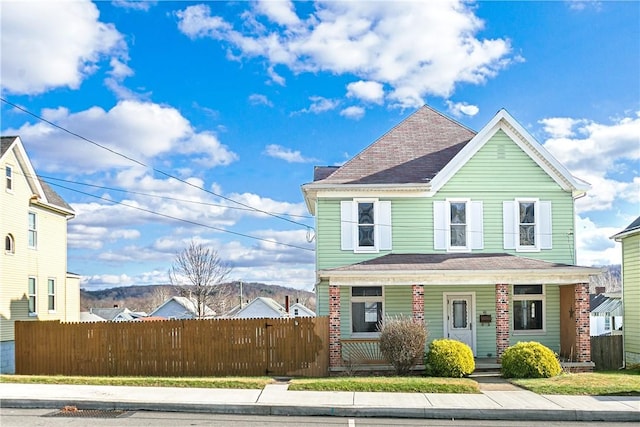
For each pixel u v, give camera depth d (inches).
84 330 874.8
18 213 1133.7
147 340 859.4
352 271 856.9
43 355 878.4
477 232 969.5
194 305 2404.0
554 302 954.7
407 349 776.3
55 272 1291.8
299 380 689.0
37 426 482.0
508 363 754.8
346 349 916.0
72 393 605.9
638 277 1015.0
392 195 970.1
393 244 965.8
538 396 607.8
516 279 862.5
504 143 981.8
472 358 775.7
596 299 2011.6
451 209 978.1
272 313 2672.2
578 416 535.8
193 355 849.5
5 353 1066.7
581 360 858.8
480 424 512.1
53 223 1290.6
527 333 949.2
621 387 647.1
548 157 967.0
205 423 499.5
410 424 507.5
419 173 988.6
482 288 955.3
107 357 864.9
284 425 494.9
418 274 858.1
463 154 973.2
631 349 1040.8
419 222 970.1
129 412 546.3
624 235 1037.2
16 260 1120.8
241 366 842.2
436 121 1097.4
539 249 966.4
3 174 1080.8
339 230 964.6
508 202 973.8
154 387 649.0
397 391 627.5
